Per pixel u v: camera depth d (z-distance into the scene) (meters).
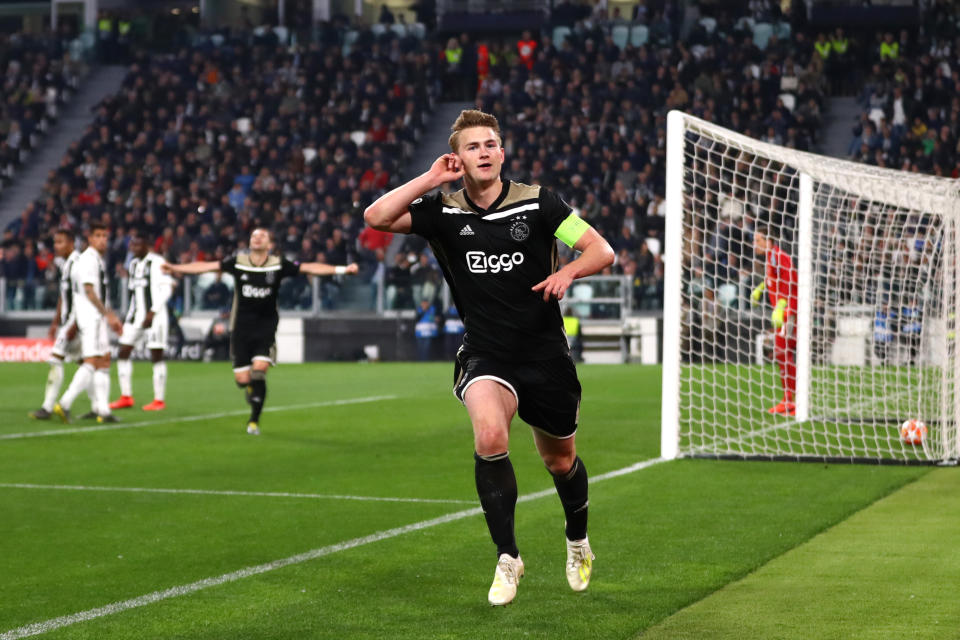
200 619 7.91
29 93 58.75
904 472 14.99
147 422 21.30
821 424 20.67
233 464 15.81
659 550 10.13
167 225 49.56
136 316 23.83
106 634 7.53
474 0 57.31
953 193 16.67
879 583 8.82
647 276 42.00
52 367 21.75
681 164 16.16
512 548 7.70
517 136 50.44
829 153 49.62
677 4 53.88
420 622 7.80
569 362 8.17
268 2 60.78
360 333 43.12
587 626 7.66
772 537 10.69
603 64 52.34
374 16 61.12
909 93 47.94
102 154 54.25
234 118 55.22
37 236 51.03
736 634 7.44
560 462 8.43
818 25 53.00
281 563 9.66
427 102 54.88
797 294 21.45
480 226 8.00
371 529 11.15
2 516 11.91
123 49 60.66
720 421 21.25
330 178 48.88
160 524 11.45
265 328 19.62
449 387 29.84
